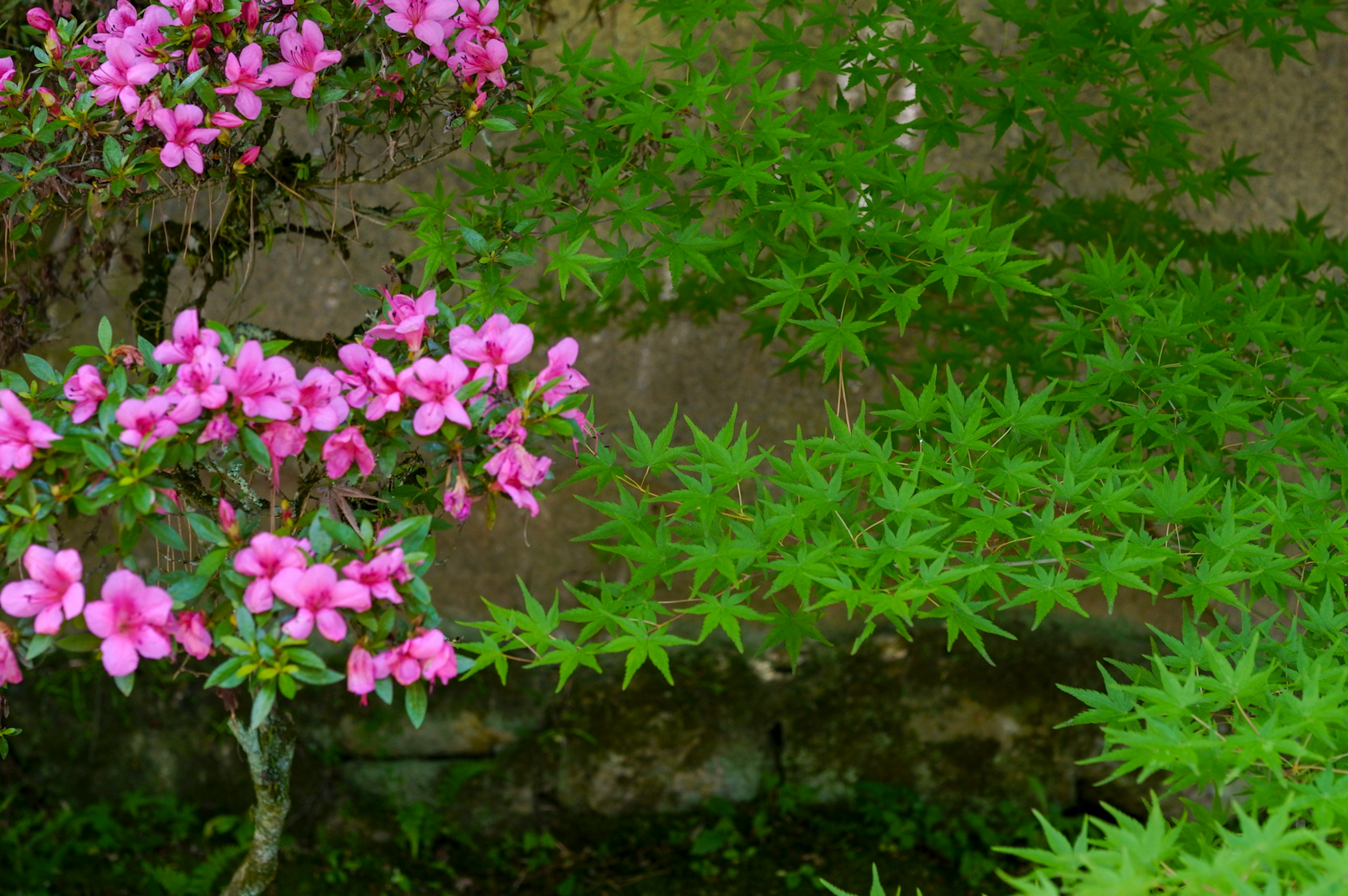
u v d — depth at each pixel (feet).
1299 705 4.36
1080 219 9.52
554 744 13.07
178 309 8.73
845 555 5.26
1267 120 12.84
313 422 4.71
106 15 7.00
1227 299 7.29
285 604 4.64
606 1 9.46
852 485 6.01
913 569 5.43
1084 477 5.58
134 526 4.51
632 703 13.07
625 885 12.51
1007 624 13.05
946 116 7.60
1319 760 4.28
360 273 12.52
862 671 13.07
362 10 6.06
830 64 6.88
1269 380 7.01
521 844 12.96
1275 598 5.53
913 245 6.23
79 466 4.53
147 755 12.84
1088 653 12.88
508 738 13.11
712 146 6.27
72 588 4.40
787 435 13.21
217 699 12.82
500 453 4.89
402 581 4.70
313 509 5.87
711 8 6.79
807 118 6.84
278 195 7.77
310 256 12.51
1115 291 6.74
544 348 11.34
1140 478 5.66
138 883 12.19
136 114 5.52
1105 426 6.40
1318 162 12.82
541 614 5.20
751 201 6.39
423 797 13.00
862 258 6.13
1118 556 5.20
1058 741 12.91
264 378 4.61
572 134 7.25
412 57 6.07
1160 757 4.16
